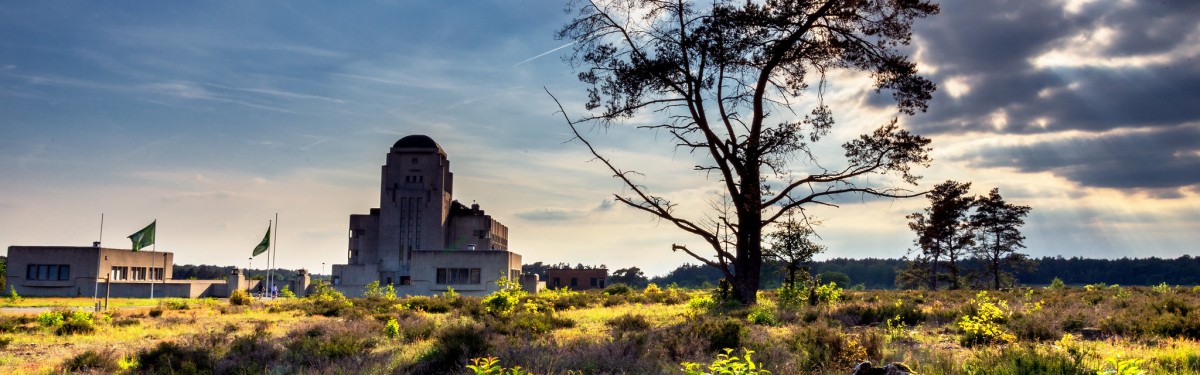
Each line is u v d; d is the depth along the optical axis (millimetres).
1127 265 170125
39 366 15172
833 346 12523
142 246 73250
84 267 79312
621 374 11781
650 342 14492
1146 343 14328
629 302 43688
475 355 13641
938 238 78625
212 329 24453
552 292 65812
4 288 75688
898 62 30656
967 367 10281
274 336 21188
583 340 15766
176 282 84500
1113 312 19562
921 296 38438
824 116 30516
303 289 103438
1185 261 164750
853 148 30141
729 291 31531
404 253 110875
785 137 29547
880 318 21281
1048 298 32625
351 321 25188
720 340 14234
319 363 13906
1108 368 9727
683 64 29797
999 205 78938
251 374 13328
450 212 120625
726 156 30250
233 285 89938
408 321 24047
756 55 29781
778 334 16578
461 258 90688
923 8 29719
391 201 111938
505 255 91000
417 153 113312
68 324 23625
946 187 73750
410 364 13602
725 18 28859
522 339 16359
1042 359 9633
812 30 31047
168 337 22109
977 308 20281
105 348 17016
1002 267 81438
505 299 29094
